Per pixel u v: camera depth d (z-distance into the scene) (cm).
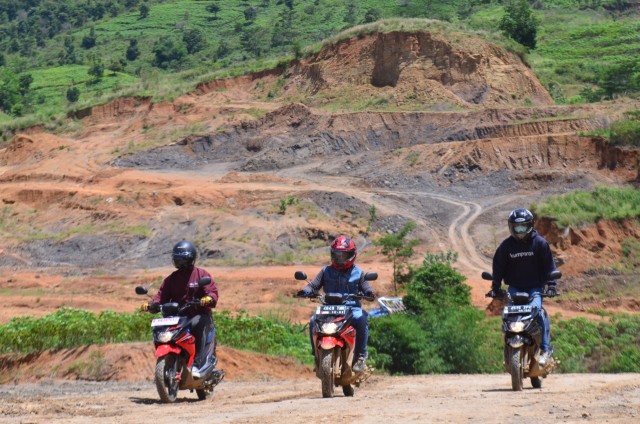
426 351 3309
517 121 10862
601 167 9356
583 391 1600
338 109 12425
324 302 1656
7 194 10388
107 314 2981
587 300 6019
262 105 13050
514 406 1325
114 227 9094
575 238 6788
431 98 12206
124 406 1579
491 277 1756
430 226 8750
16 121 14900
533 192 9231
